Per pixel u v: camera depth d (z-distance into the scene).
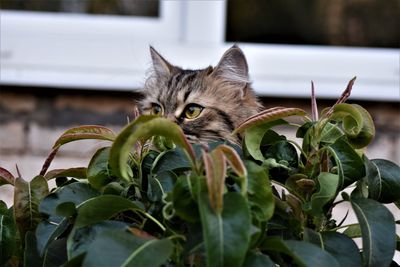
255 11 5.69
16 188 1.94
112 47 5.56
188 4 5.61
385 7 5.66
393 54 5.62
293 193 1.89
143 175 1.93
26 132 5.43
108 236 1.59
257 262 1.59
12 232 1.96
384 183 1.92
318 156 1.90
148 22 5.67
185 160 1.89
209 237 1.51
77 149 5.15
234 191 1.65
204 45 5.62
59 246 1.88
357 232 2.01
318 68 5.56
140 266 1.54
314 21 5.68
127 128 1.61
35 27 5.58
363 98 5.51
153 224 1.82
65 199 1.88
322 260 1.64
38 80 5.46
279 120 1.90
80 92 5.49
